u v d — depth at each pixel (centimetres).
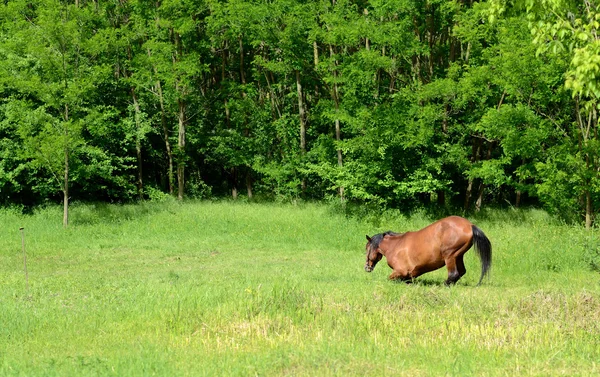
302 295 1215
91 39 3044
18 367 829
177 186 4081
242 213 2867
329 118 3206
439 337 918
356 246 2364
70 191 3594
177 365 806
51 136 2781
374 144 2809
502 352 845
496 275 1634
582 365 781
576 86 1100
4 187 3256
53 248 2416
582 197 2594
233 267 1952
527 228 2403
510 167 3497
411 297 1205
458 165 2844
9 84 2973
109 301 1304
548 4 1161
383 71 3259
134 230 2728
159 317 1119
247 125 3769
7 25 3334
